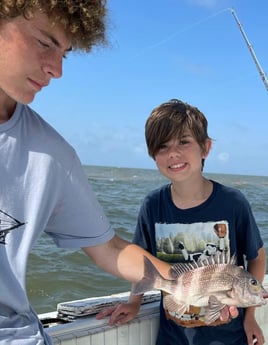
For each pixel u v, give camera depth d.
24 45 0.62
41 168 0.72
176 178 1.06
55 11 0.62
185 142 1.07
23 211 0.70
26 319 0.71
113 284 2.64
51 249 3.28
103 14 0.70
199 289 0.96
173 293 0.95
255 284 0.95
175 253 1.09
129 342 1.04
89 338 0.96
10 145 0.69
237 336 1.04
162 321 1.08
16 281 0.68
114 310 1.02
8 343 0.66
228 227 1.06
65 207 0.78
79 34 0.68
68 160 0.76
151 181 16.97
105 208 5.85
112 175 23.28
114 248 0.88
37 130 0.73
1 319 0.67
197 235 1.07
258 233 1.09
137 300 1.07
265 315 1.23
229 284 0.94
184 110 1.09
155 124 1.09
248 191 13.50
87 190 0.80
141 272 0.90
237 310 0.98
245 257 1.09
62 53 0.66
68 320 1.00
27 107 0.74
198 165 1.07
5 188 0.69
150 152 1.12
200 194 1.08
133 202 6.89
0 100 0.69
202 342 1.03
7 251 0.68
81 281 2.64
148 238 1.15
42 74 0.65
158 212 1.12
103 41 0.74
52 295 2.44
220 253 1.00
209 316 0.93
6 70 0.64
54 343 0.91
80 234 0.82
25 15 0.61
